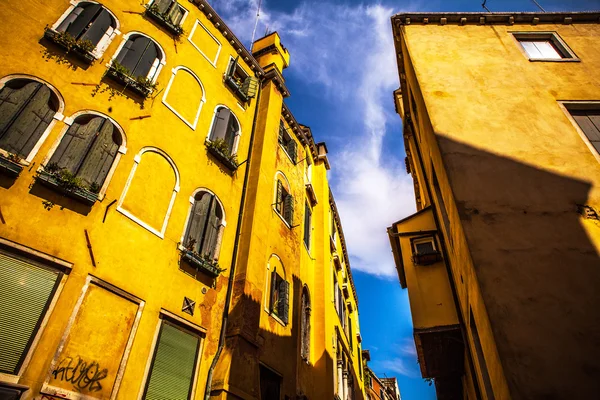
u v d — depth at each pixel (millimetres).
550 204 6766
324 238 18391
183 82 11656
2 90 7234
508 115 8578
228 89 13922
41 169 7055
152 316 7824
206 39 13844
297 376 12195
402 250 12305
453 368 11180
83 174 7711
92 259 7152
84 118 8375
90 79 8844
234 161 12031
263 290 11383
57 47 8531
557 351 4977
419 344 10211
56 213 6961
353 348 23344
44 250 6527
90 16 9719
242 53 15734
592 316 5277
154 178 9227
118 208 8039
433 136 8391
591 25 11641
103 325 6898
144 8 11555
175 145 10227
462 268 7402
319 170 21531
